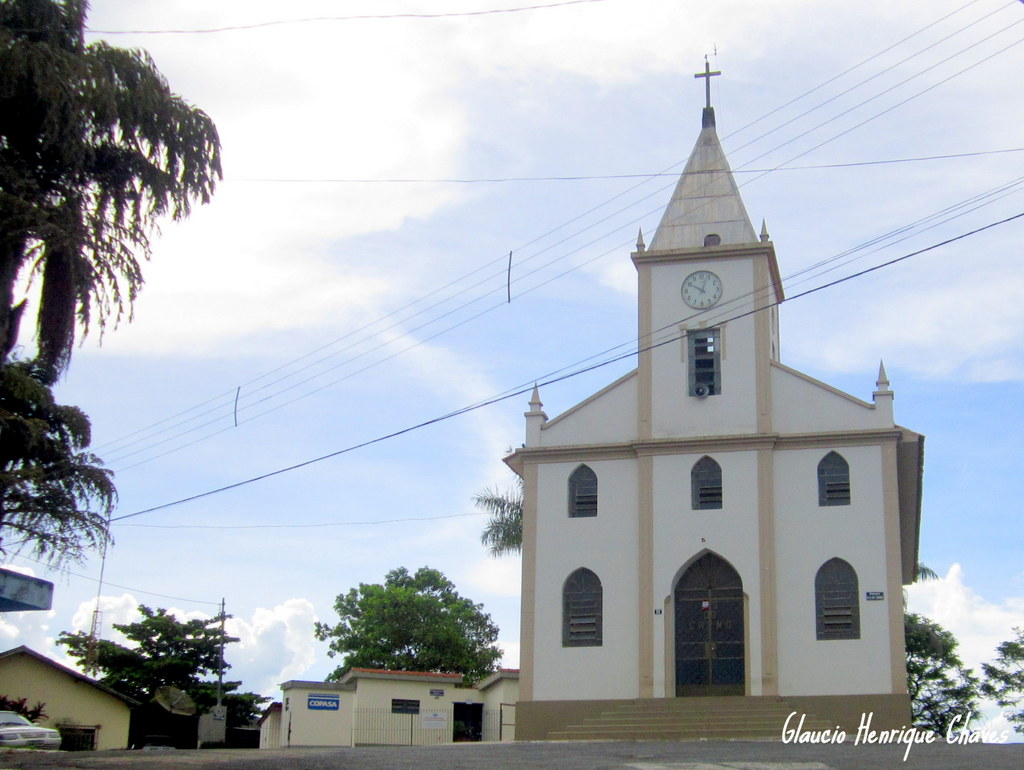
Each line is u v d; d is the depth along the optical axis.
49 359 22.20
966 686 49.44
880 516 31.27
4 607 18.31
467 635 54.00
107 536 30.77
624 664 31.81
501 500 44.12
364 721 38.28
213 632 49.16
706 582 32.25
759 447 32.41
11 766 17.66
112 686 46.69
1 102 21.38
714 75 37.47
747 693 30.73
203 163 23.25
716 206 35.41
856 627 30.69
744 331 33.62
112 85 21.89
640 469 33.00
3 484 28.55
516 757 20.00
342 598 55.03
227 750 23.44
